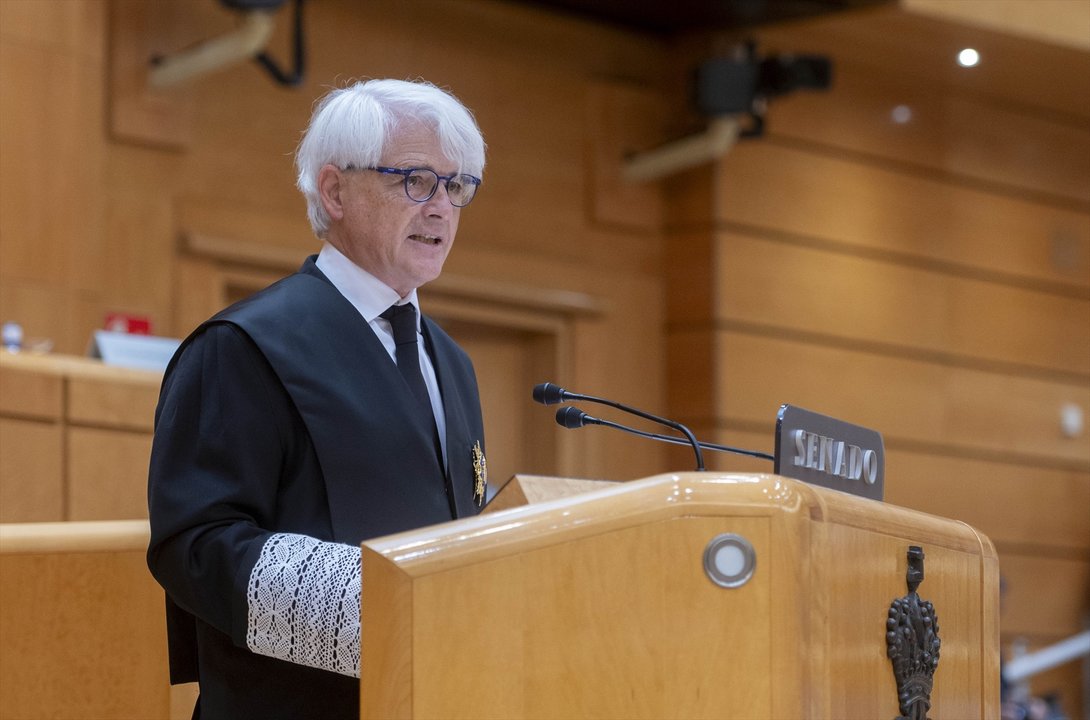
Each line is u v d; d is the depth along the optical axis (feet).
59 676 17.22
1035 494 66.08
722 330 57.98
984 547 15.43
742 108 53.57
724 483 11.62
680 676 11.39
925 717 13.34
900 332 62.39
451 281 52.70
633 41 58.85
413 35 53.16
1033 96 64.85
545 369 56.49
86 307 45.34
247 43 44.86
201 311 47.91
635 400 57.82
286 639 13.42
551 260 56.08
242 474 14.48
